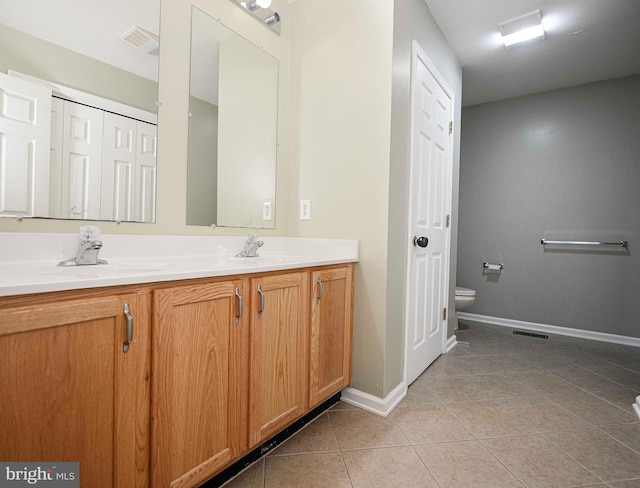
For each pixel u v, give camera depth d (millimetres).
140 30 1391
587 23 2285
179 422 976
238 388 1163
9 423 677
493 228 3625
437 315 2504
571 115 3238
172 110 1509
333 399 1812
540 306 3367
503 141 3572
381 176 1721
